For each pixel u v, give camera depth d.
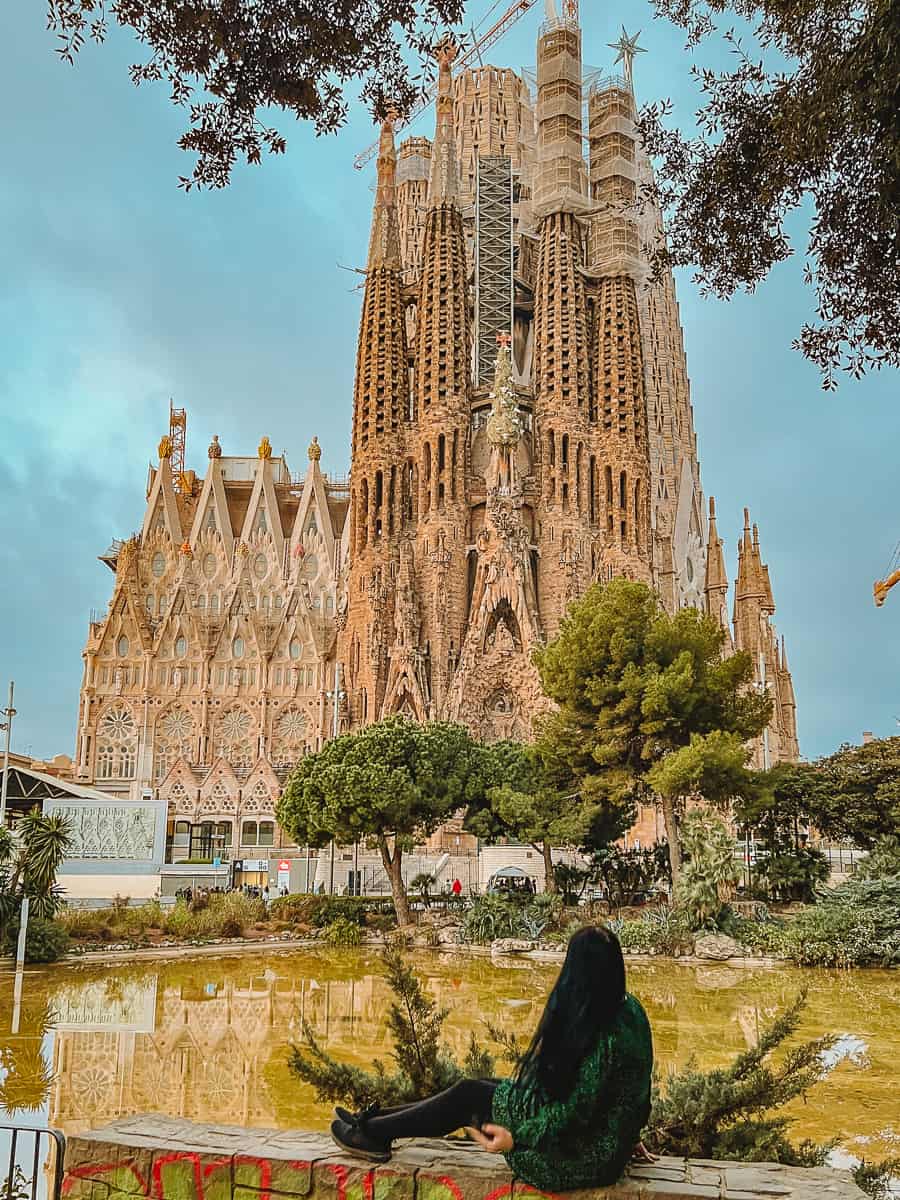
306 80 13.33
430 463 110.94
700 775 47.88
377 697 106.69
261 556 146.25
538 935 46.72
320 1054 10.09
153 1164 7.29
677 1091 9.90
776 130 14.16
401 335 117.19
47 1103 16.98
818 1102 17.11
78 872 55.50
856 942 38.72
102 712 133.75
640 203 17.11
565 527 106.50
